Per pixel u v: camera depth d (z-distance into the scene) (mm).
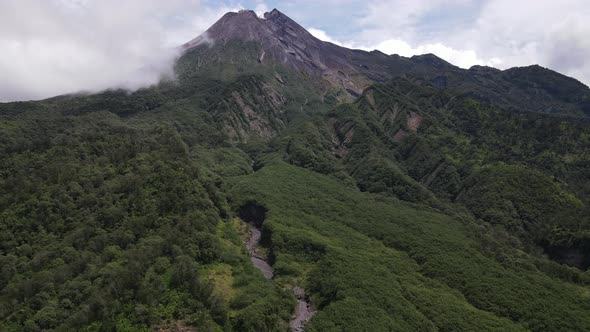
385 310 100000
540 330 94812
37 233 104875
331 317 97062
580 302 103875
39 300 85062
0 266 94250
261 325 90250
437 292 109000
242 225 146500
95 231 105562
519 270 118750
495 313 101375
